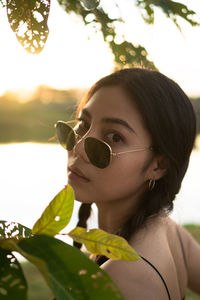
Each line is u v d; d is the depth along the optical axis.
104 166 1.36
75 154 1.44
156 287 1.16
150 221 1.45
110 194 1.43
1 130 18.48
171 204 1.54
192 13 1.30
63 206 0.76
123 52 1.43
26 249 0.69
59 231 0.78
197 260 1.75
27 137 17.70
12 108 19.55
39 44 0.94
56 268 0.68
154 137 1.42
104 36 1.35
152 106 1.40
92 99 1.47
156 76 1.45
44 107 17.66
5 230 0.83
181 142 1.49
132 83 1.40
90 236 0.79
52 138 1.75
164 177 1.51
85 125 1.48
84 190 1.42
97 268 0.69
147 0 1.34
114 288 0.68
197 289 1.79
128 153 1.40
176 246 1.62
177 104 1.46
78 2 1.29
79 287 0.68
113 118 1.40
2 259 0.69
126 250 0.78
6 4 0.93
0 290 0.66
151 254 1.24
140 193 1.50
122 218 1.52
